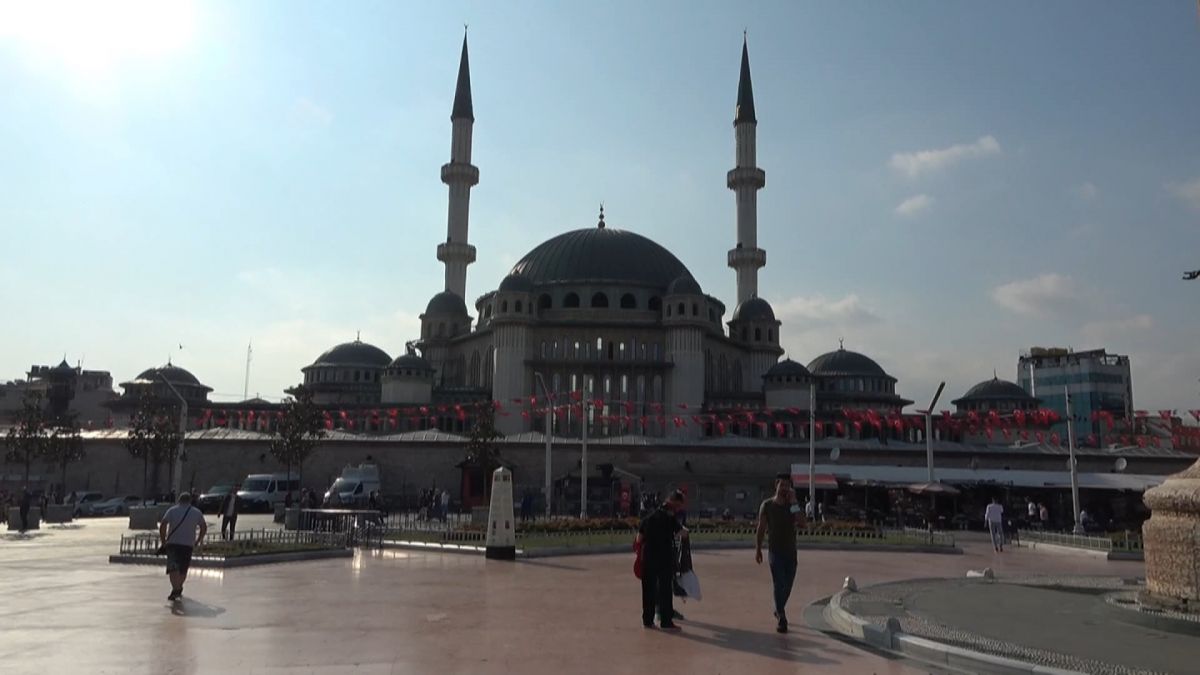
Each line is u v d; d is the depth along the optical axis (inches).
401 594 802.8
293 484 2849.4
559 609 719.1
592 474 2903.5
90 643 556.4
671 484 2861.7
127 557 1089.4
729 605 766.5
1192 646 530.3
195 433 3097.9
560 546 1296.8
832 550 1503.4
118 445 3019.2
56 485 2896.2
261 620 649.6
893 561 1290.6
